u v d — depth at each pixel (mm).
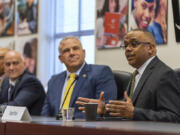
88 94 3920
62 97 4023
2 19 6922
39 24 6488
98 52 5293
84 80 3992
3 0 6941
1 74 5473
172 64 4488
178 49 4449
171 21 4539
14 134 2113
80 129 1703
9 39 6828
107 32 5195
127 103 2676
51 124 1920
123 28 5031
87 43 6191
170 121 2736
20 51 6641
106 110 2867
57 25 6613
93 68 4125
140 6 4859
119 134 1522
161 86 2961
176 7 4461
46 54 6508
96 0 5391
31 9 6574
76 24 6379
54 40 6621
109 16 5195
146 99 3014
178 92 2980
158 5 4672
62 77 4199
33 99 4727
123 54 5000
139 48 3312
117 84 4066
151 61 3219
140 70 3328
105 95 3889
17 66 4898
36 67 6418
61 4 6605
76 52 4133
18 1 6738
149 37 3359
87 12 6262
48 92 4230
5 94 4918
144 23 4793
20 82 4805
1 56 5430
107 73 4055
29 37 6570
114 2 5164
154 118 2684
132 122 2350
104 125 1924
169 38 4539
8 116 2785
